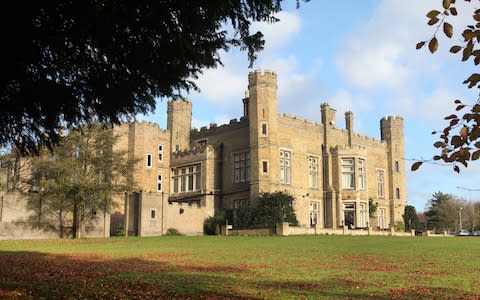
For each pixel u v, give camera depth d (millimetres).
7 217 35875
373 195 54500
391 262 19016
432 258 20578
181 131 53344
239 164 46844
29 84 7828
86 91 8469
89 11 6895
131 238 35375
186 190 49594
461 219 87000
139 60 8062
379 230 46500
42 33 7191
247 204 45000
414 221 57656
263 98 44812
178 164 50906
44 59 7676
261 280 13773
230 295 11102
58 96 8203
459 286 12891
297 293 11539
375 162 56031
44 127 8758
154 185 49969
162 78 8594
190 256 21453
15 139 8812
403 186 58781
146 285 12477
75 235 36844
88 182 35062
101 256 21656
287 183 45812
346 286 12797
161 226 42094
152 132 50625
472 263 18594
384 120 59438
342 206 49094
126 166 37875
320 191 49469
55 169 34938
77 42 7559
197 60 8453
